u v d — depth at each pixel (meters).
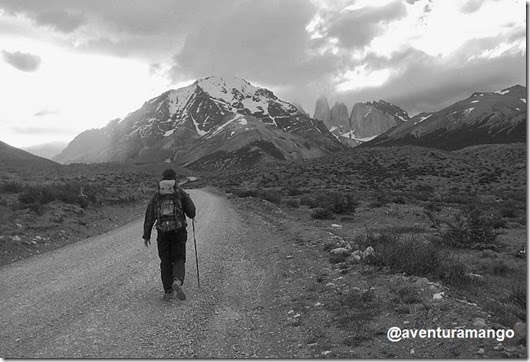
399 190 56.34
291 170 100.12
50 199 21.97
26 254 12.33
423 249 8.86
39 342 5.74
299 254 11.57
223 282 9.27
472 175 85.69
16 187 25.56
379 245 10.51
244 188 64.94
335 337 5.77
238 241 15.16
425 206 26.38
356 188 61.38
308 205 29.42
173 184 7.88
